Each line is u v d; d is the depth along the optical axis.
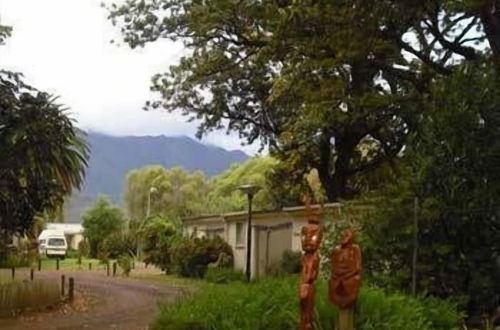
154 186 89.38
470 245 14.12
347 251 9.88
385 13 20.59
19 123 20.08
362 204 15.27
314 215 10.17
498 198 14.10
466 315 13.01
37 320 19.91
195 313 12.27
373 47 21.48
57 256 68.75
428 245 14.03
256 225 36.09
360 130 30.58
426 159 14.52
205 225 44.44
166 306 13.83
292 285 12.34
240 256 37.78
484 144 14.41
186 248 40.44
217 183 82.56
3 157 20.16
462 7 18.81
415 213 13.53
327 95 24.03
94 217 75.50
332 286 9.88
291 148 35.56
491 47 19.75
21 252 46.66
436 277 13.88
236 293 12.64
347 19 20.72
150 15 33.03
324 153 35.19
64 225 95.31
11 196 20.92
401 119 26.00
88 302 25.22
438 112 14.92
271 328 10.93
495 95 14.66
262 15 24.34
